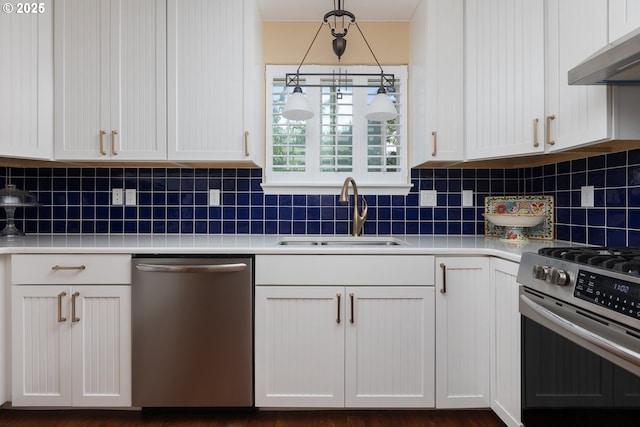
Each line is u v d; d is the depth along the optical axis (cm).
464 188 229
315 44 229
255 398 164
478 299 165
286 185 225
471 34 185
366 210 217
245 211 227
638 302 82
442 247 168
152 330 163
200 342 163
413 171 229
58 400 164
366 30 230
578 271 102
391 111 203
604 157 165
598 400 95
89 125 190
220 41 190
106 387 164
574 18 137
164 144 190
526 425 128
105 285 164
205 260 163
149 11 189
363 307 164
